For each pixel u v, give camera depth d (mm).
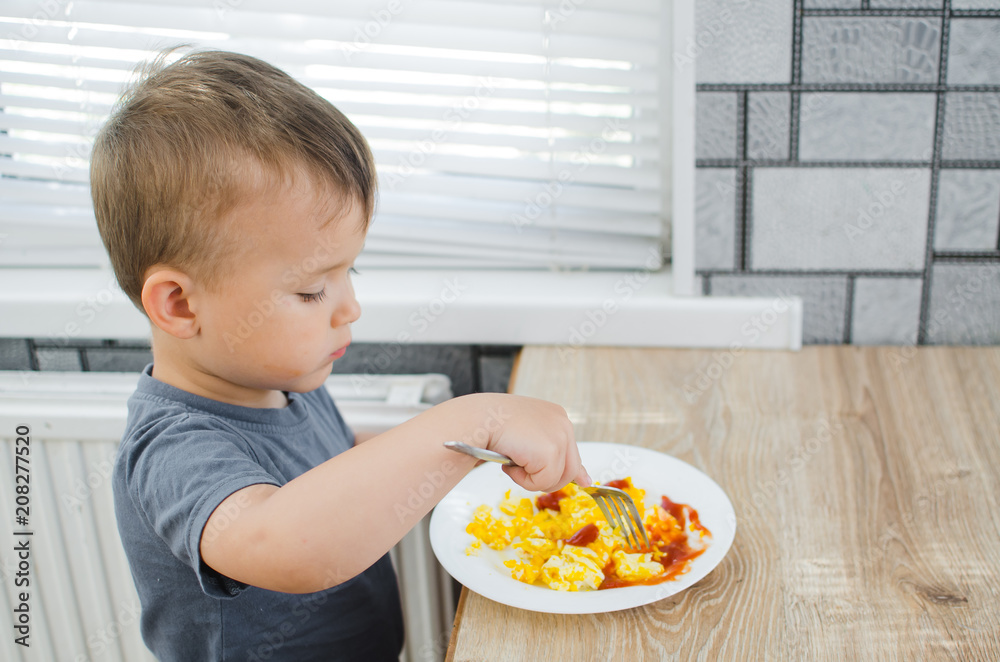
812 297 1086
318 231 583
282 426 710
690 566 630
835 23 957
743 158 1027
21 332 1160
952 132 987
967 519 717
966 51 951
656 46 1041
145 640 721
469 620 600
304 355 616
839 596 620
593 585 610
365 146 635
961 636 573
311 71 1104
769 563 663
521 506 716
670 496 728
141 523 643
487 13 1043
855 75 976
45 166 1178
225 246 567
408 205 1176
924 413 911
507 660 560
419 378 1104
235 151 555
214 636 685
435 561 1034
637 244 1187
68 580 1116
